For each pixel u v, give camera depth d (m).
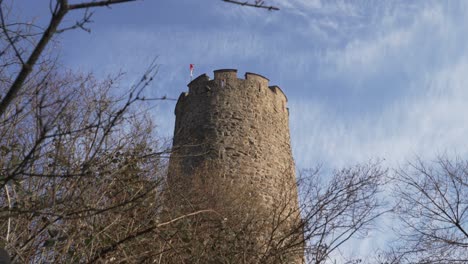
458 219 9.91
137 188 7.05
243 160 15.62
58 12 3.27
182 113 17.53
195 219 8.05
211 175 14.37
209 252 7.49
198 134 16.19
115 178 6.52
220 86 17.22
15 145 5.90
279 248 8.11
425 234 9.87
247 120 16.64
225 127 16.23
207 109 16.72
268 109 17.47
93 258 5.82
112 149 7.15
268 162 16.09
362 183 8.68
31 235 5.89
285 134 17.73
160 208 7.64
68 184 6.09
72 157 6.17
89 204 5.95
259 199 14.63
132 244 6.36
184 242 7.14
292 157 17.53
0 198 6.12
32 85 6.20
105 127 4.55
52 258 6.02
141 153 7.66
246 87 17.42
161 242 6.93
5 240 5.13
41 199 5.68
